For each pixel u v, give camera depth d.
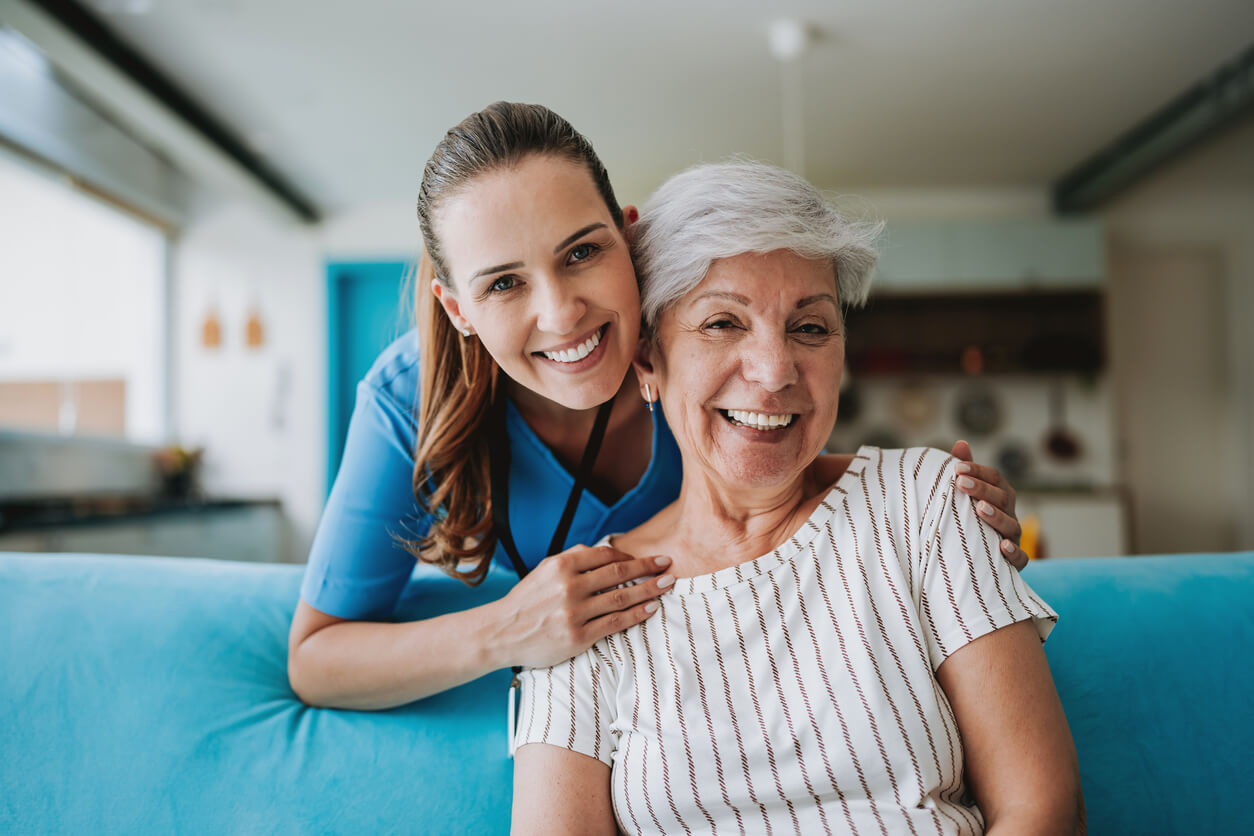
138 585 1.22
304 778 1.06
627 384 1.26
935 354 6.42
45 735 1.09
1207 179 6.51
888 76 4.61
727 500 1.04
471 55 4.30
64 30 3.64
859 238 1.01
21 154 4.58
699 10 3.96
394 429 1.22
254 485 6.34
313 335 6.43
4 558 1.25
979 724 0.89
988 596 0.92
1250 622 1.13
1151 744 1.06
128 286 6.17
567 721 0.98
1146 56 4.44
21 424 5.02
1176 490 6.52
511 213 0.97
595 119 5.07
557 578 1.01
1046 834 0.81
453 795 1.04
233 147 5.20
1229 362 6.49
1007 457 6.48
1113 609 1.15
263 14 3.89
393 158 5.59
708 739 0.93
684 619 0.99
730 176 0.98
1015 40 4.26
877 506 0.99
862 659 0.92
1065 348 6.31
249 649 1.17
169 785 1.06
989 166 5.97
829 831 0.90
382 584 1.20
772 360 0.94
